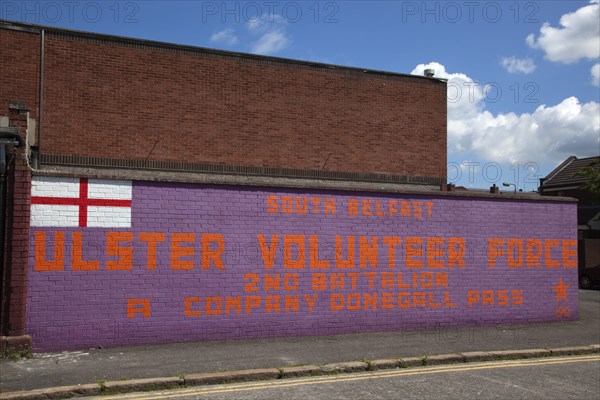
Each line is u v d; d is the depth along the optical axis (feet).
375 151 54.60
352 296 36.70
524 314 42.37
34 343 29.22
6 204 28.96
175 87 47.78
